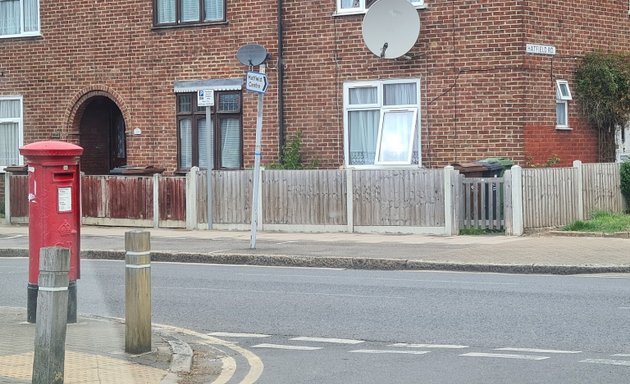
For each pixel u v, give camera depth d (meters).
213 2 26.36
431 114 23.78
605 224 20.97
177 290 14.95
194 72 26.50
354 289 14.79
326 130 24.98
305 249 19.48
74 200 11.70
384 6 23.73
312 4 25.03
